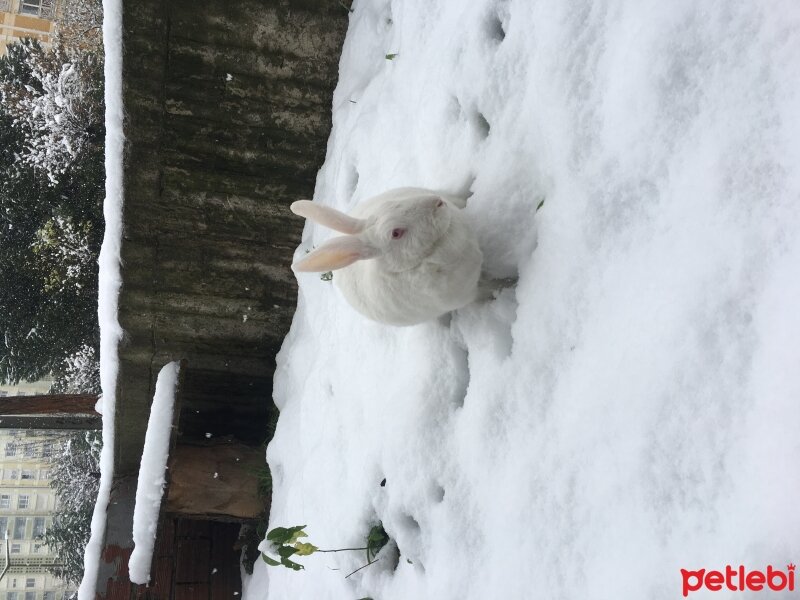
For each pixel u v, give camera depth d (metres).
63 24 3.95
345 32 1.48
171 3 1.32
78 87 3.53
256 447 1.88
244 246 1.62
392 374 1.14
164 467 1.50
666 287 0.67
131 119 1.41
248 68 1.44
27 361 3.72
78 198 3.54
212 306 1.68
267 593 1.58
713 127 0.66
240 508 1.67
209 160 1.50
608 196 0.76
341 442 1.28
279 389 1.71
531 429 0.81
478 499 0.88
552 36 0.87
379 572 1.11
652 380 0.66
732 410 0.58
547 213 0.85
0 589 6.55
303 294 1.62
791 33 0.61
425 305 0.93
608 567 0.66
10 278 3.53
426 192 0.96
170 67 1.38
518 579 0.77
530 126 0.91
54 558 5.50
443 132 1.12
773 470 0.53
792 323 0.55
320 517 1.29
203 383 1.84
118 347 1.70
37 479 6.78
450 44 1.12
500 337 0.92
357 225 0.92
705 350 0.61
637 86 0.73
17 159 3.47
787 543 0.51
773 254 0.58
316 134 1.55
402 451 1.03
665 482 0.62
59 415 2.04
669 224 0.68
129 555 1.59
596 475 0.70
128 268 1.59
